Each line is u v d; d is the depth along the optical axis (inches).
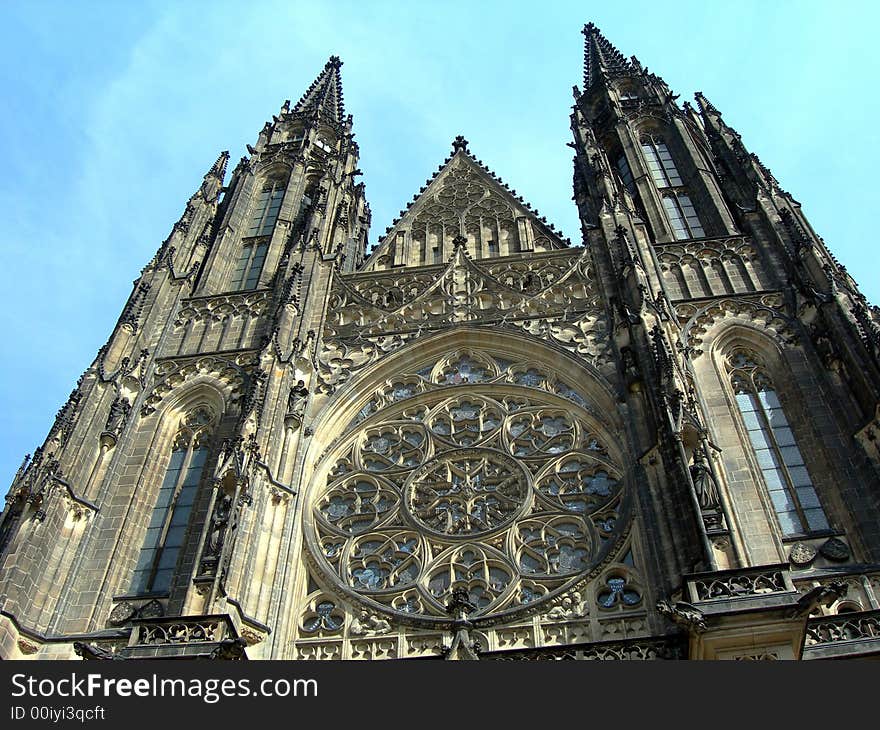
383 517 2037.4
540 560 1900.8
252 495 1958.7
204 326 2706.7
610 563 1850.4
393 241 3016.7
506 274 2674.7
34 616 1845.5
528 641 1742.1
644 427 2034.9
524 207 3038.9
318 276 2773.1
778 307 2377.0
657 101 3604.8
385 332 2527.1
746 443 2053.4
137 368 2474.2
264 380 2250.2
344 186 3486.7
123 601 1948.8
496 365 2395.4
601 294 2503.7
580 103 3873.0
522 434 2186.3
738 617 1422.2
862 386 1990.7
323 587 1918.1
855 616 1526.8
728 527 1637.6
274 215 3366.1
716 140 3193.9
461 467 2127.2
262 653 1763.0
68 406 2229.3
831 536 1839.3
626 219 2706.7
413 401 2317.9
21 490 1975.9
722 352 2317.9
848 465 1940.2
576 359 2301.9
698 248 2655.0
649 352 2106.3
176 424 2393.0
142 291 2723.9
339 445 2249.0
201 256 3038.9
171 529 2119.8
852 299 2176.4
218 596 1710.1
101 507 2118.6
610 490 2014.0
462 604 1673.2
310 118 3922.2
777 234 2561.5
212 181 3383.4
